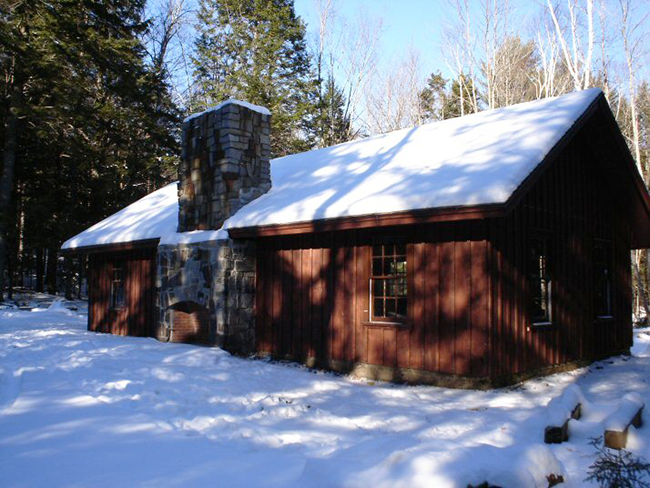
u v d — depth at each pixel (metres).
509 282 8.21
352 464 3.77
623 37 21.56
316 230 9.22
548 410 5.55
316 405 6.92
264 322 11.02
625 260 12.55
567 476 4.10
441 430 5.62
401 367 8.59
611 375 9.34
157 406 6.16
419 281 8.47
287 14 30.47
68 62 20.98
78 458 4.49
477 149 8.95
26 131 21.62
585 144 10.67
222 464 4.36
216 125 11.83
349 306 9.45
